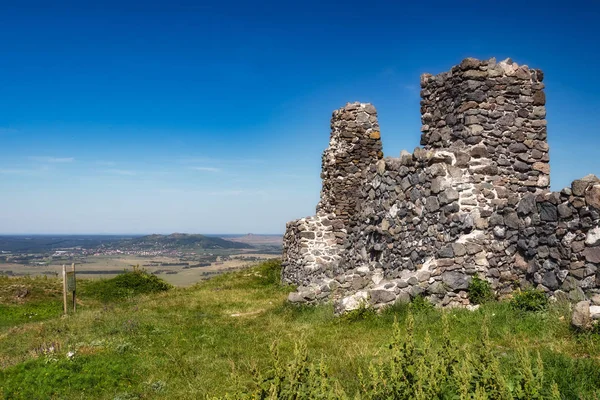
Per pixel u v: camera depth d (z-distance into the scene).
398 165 14.94
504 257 11.82
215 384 7.87
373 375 5.14
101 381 8.20
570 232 9.97
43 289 22.31
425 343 5.86
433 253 12.85
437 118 14.70
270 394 4.84
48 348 10.16
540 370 5.02
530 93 13.69
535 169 13.38
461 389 4.47
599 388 5.68
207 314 14.20
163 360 9.26
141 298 20.14
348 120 21.23
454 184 12.76
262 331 11.45
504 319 9.68
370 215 16.61
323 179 22.20
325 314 12.40
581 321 8.01
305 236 20.80
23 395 7.62
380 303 11.70
